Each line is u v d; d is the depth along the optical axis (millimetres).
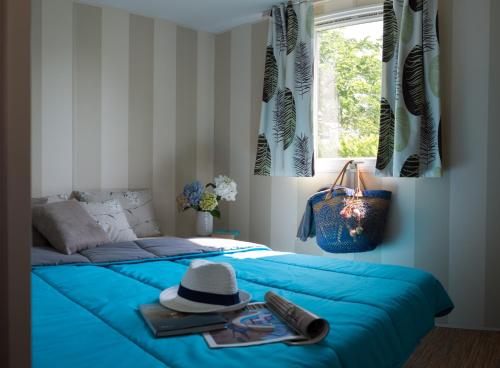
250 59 4125
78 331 1336
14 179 504
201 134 4359
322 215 3301
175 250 2715
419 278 2107
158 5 3689
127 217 3477
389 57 3145
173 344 1236
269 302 1571
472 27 2945
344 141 3609
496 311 2916
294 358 1147
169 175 4129
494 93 2883
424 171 3016
